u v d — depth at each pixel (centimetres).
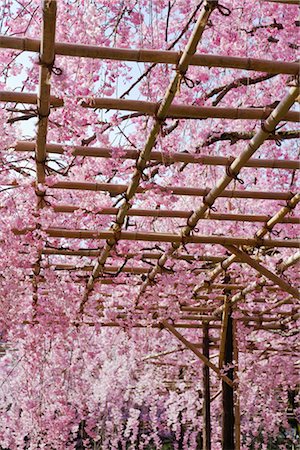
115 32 272
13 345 864
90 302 668
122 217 418
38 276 566
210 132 344
